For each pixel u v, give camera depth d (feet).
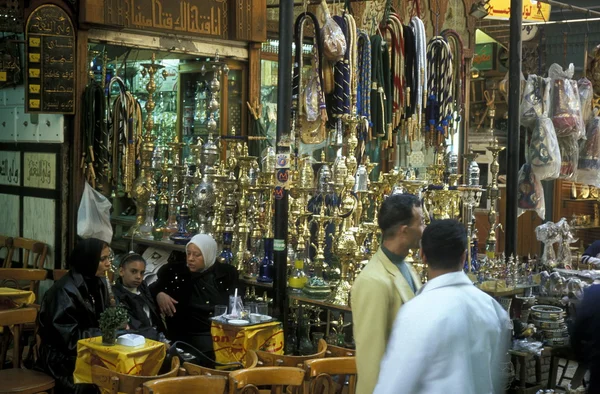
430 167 24.56
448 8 33.91
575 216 37.45
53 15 23.04
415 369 8.75
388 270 11.27
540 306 22.24
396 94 26.27
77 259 17.70
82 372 15.67
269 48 29.50
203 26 26.66
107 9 23.86
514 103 24.39
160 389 11.89
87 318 17.49
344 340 19.92
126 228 26.53
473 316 9.14
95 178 23.99
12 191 25.99
